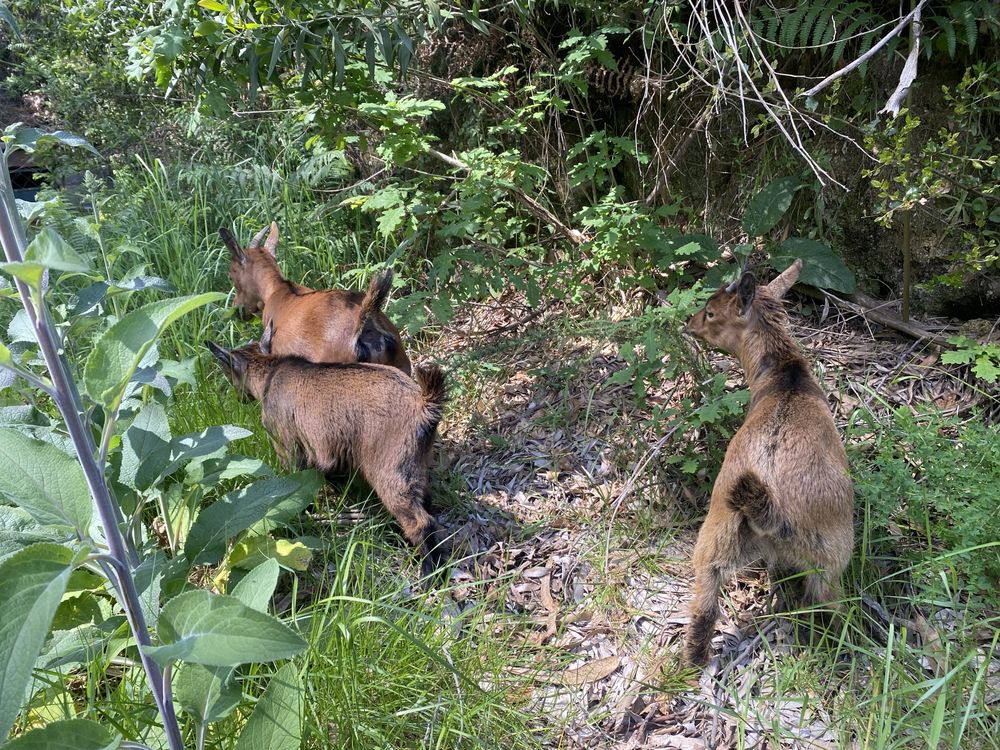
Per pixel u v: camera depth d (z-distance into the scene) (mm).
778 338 2113
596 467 2418
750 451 1915
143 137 3787
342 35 2486
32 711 1724
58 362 1251
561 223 3105
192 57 2494
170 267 3066
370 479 2182
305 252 3225
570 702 1863
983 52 2393
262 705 1480
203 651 1221
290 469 2324
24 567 1215
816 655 1870
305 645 1228
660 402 2510
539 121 3160
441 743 1737
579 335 2729
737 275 2570
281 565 1963
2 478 1302
